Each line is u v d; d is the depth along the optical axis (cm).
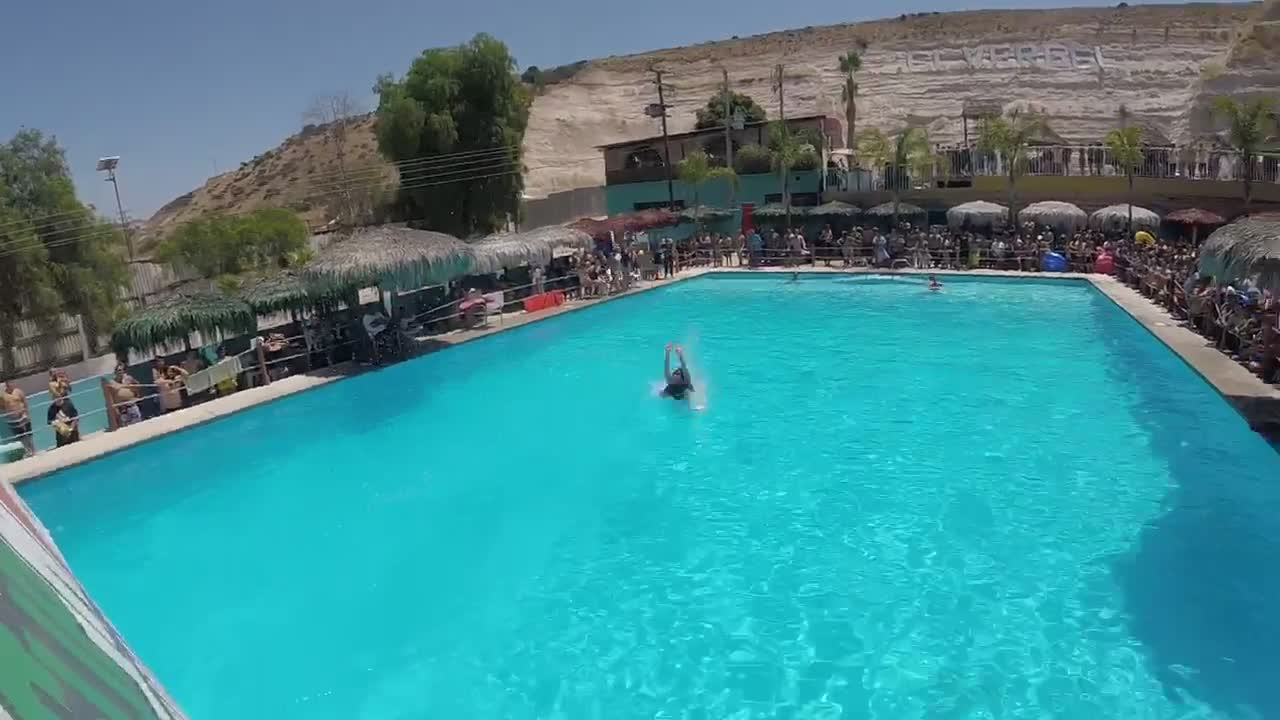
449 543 1070
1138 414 1405
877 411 1502
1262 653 759
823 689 737
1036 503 1088
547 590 939
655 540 1043
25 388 2120
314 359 1947
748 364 1889
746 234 3553
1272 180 3088
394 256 1909
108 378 1638
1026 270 2919
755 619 855
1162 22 7600
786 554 988
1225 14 7812
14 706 199
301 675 811
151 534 1144
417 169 4044
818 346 2034
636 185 4531
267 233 4106
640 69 9031
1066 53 7050
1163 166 3391
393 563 1024
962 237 3106
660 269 3216
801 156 4012
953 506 1092
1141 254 2567
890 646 795
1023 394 1555
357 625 892
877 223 3744
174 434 1488
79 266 2720
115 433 1478
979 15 8994
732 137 4384
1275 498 1073
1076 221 3189
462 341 2120
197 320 1739
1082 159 3547
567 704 743
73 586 341
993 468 1211
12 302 2511
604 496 1188
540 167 7775
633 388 1738
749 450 1338
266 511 1199
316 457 1410
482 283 2538
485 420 1562
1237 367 1509
